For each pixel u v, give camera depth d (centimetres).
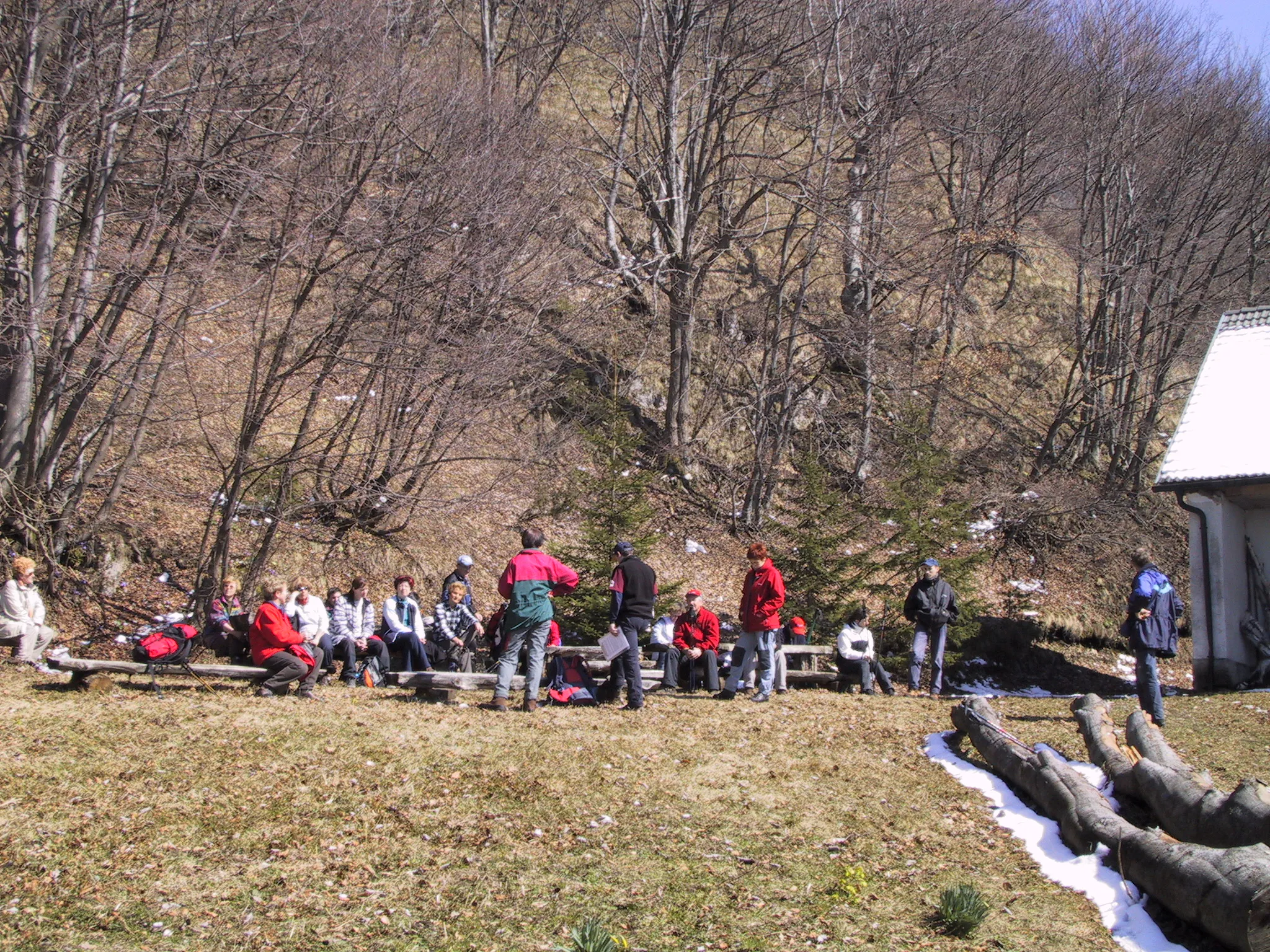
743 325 2347
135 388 1280
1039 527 2256
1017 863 681
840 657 1319
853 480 2177
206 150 1259
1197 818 661
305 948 504
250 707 929
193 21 1288
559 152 2061
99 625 1257
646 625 1069
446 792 723
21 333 1242
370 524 1566
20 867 567
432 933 528
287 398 1393
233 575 1379
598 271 2050
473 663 1249
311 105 1338
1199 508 1558
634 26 2453
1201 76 2741
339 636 1146
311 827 648
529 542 1018
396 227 1342
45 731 812
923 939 559
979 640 1888
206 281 1258
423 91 1566
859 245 2184
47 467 1284
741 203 2653
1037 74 2655
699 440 2189
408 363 1417
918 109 2233
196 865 587
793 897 598
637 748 862
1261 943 522
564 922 548
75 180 1330
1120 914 608
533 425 1934
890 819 740
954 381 2512
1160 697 1080
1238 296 2736
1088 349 2664
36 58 1247
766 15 2086
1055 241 3070
